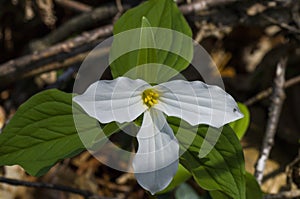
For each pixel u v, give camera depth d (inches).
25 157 26.6
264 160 33.1
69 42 35.3
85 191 31.8
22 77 35.9
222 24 36.9
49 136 26.3
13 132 26.0
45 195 36.3
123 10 37.7
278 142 40.0
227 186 26.7
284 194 32.7
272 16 36.8
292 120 41.4
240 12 36.6
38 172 26.7
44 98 25.6
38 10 40.2
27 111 25.7
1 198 35.4
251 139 38.6
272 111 34.6
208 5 35.9
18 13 41.4
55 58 35.5
